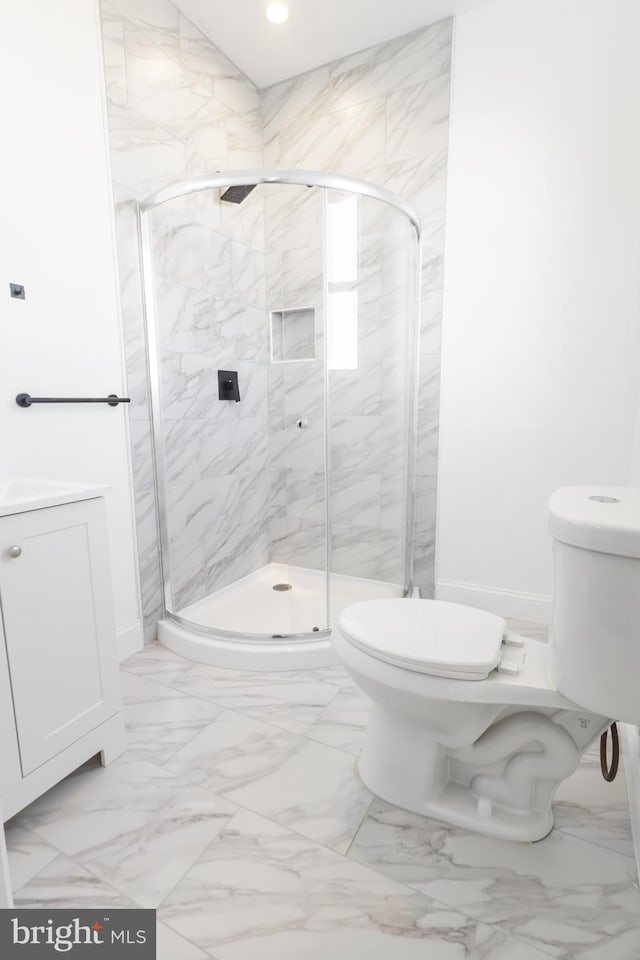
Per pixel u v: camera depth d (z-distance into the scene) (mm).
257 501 2316
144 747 1386
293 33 2086
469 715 1037
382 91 2182
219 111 2203
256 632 1901
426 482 2348
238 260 2119
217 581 2277
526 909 929
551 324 1994
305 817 1145
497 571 2244
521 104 1932
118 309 1783
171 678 1739
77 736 1228
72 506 1193
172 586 2068
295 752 1362
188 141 2041
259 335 2184
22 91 1431
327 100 2312
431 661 1011
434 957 848
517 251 2016
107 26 1664
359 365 2086
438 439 2287
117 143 1734
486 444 2188
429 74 2078
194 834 1096
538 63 1884
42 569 1125
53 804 1182
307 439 2148
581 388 1978
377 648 1069
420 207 2176
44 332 1540
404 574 2342
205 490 2189
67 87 1554
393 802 1175
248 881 986
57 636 1168
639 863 977
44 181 1507
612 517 868
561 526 891
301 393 2133
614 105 1791
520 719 1065
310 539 2213
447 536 2334
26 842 1075
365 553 2193
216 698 1618
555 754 1041
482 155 2025
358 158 2281
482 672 993
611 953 854
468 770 1180
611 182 1829
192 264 2025
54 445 1595
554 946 865
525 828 1073
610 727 1173
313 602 2189
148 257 1860
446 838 1089
